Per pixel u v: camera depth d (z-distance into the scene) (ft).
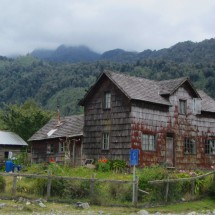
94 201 73.31
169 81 127.95
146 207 75.10
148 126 116.06
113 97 118.21
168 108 122.11
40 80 643.45
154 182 77.82
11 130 199.00
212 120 136.56
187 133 127.03
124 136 113.39
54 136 143.43
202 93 144.15
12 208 64.08
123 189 75.92
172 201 80.74
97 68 613.93
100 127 120.88
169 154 121.29
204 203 83.82
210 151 134.31
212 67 473.67
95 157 120.78
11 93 620.49
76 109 447.42
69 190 74.23
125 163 110.83
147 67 530.27
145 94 117.91
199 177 88.48
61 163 136.77
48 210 65.00
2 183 74.54
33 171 108.68
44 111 209.15
